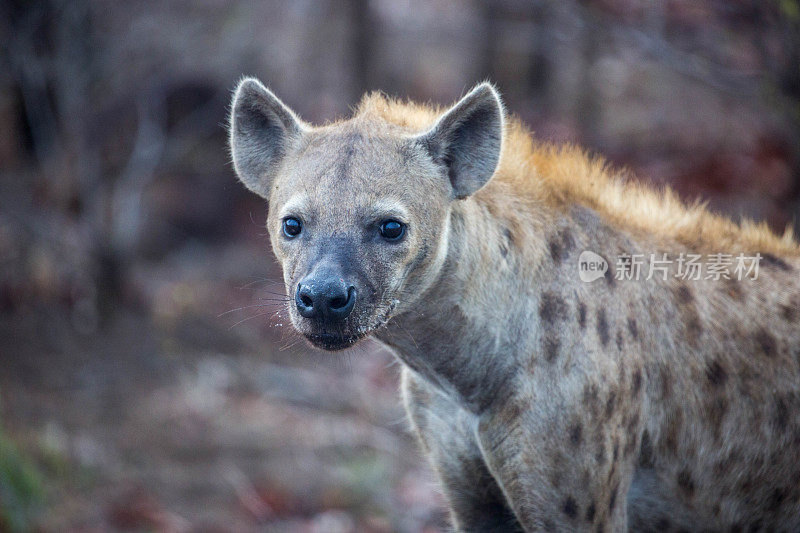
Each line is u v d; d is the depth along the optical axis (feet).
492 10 60.23
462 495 20.53
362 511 32.96
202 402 39.34
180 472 34.91
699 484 19.51
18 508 30.68
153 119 54.44
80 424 37.22
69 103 45.91
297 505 33.35
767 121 36.86
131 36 50.90
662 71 51.83
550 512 18.26
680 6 32.96
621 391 18.22
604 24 34.71
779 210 33.65
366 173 17.13
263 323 45.85
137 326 44.88
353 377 42.19
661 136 44.21
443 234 17.63
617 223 19.62
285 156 18.52
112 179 51.65
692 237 20.11
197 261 54.13
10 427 36.11
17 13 45.96
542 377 18.11
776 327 19.54
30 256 45.75
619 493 18.49
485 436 18.72
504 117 17.54
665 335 18.97
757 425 19.33
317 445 37.01
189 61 58.13
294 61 60.95
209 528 31.73
